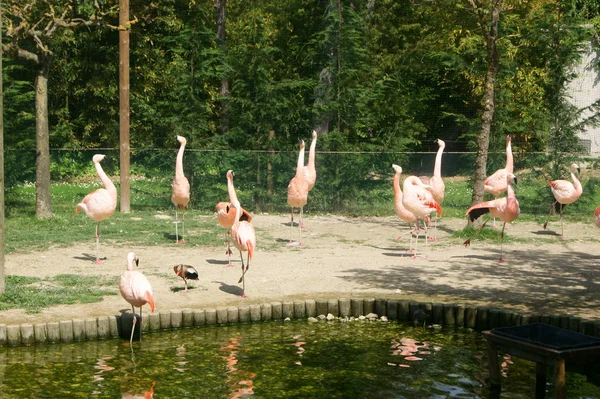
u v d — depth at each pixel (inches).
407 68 1338.6
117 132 1243.2
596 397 305.7
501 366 343.6
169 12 1195.3
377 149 943.7
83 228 681.0
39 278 470.0
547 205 856.3
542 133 912.3
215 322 407.5
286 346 373.4
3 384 310.5
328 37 950.4
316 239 660.1
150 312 397.1
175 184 625.0
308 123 958.4
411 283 479.5
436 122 1391.5
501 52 1013.2
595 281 486.9
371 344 379.2
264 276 495.8
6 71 1055.6
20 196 924.6
